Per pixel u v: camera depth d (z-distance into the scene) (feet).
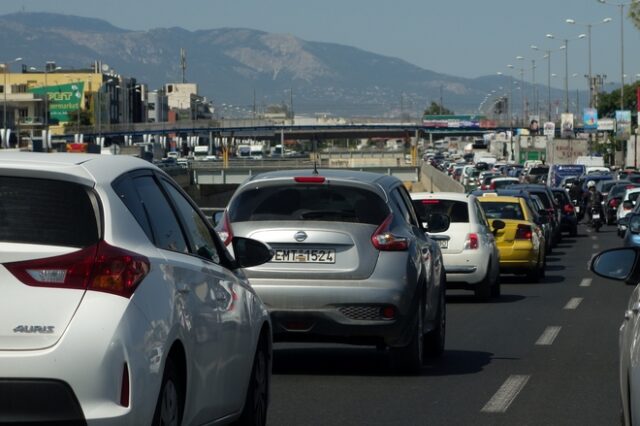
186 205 55.26
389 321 84.17
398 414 73.41
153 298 45.03
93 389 42.27
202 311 50.31
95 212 44.65
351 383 85.30
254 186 87.86
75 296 42.91
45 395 42.24
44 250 43.27
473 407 75.92
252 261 61.26
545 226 258.98
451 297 162.40
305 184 87.15
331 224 84.79
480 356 100.53
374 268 84.23
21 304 42.63
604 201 419.74
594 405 76.84
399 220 87.40
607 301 155.43
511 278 199.82
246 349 57.62
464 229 154.51
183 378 48.16
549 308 145.48
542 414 73.72
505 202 201.05
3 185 44.50
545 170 650.02
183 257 50.55
